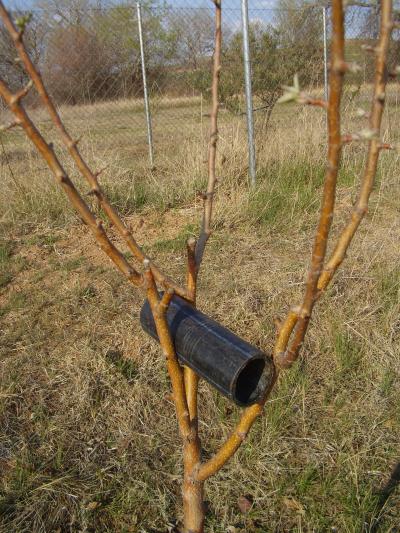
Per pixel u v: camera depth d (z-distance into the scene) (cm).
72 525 192
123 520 195
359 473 211
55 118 89
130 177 482
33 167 467
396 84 557
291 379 248
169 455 220
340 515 195
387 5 70
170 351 108
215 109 110
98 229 95
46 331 278
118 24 555
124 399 241
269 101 605
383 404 241
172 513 199
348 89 532
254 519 197
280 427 229
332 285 303
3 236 383
